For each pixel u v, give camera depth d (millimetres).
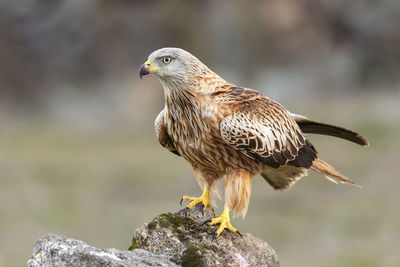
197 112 6207
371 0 38750
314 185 17984
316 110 28891
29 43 35344
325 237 13422
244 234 5910
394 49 38406
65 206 16156
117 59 35500
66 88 34969
